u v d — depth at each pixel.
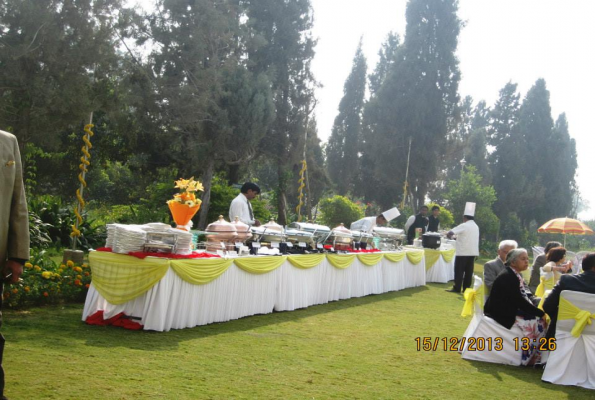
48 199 15.68
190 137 19.00
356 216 24.66
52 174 20.69
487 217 33.06
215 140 19.00
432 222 16.89
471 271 13.53
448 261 16.48
